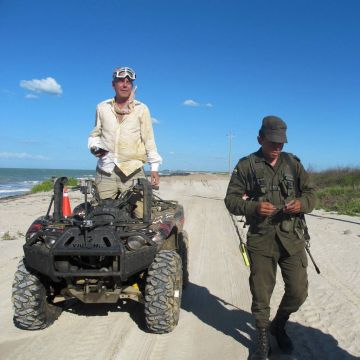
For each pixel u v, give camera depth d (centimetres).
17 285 484
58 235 475
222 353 454
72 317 545
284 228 414
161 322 481
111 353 449
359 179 2800
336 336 497
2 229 1226
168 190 3114
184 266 669
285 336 460
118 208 527
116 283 480
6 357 437
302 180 426
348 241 1073
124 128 585
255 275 427
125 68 571
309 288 679
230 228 1331
